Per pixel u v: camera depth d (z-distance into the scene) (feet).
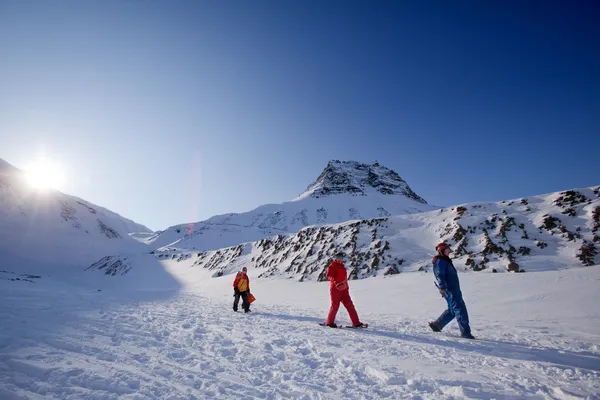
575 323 25.93
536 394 10.15
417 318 32.40
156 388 10.84
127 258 202.80
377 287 58.44
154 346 16.72
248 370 13.23
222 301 56.80
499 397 9.89
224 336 19.95
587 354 16.02
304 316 33.01
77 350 15.02
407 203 467.93
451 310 22.04
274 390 11.02
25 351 13.94
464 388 10.53
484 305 36.76
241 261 134.62
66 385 10.66
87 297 48.03
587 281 39.14
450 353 15.67
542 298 35.83
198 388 11.05
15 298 35.58
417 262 73.67
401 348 16.81
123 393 10.36
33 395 9.66
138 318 26.50
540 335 21.63
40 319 22.52
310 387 11.27
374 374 12.67
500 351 16.12
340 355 15.44
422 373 12.46
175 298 61.16
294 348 16.99
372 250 83.92
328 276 25.25
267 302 55.42
